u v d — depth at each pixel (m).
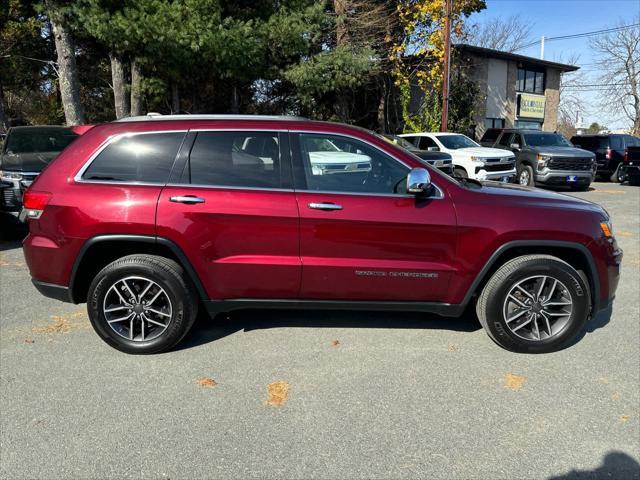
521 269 3.55
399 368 3.47
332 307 3.70
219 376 3.35
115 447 2.60
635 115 38.62
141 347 3.63
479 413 2.93
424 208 3.51
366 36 17.88
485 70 23.56
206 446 2.62
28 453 2.54
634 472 2.45
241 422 2.83
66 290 3.61
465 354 3.70
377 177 3.59
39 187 3.59
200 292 3.59
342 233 3.48
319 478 2.38
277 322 4.29
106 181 3.52
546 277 3.59
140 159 3.55
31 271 3.67
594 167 14.04
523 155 14.28
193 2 11.96
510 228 3.52
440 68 19.38
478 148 13.23
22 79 20.75
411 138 14.39
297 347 3.80
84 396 3.08
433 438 2.69
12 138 8.88
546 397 3.11
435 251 3.54
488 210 3.55
